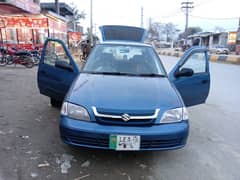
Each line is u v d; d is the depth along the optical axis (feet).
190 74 12.69
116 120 8.68
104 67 12.89
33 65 38.47
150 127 8.75
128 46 14.47
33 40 55.06
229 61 62.75
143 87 10.38
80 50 65.82
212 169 9.46
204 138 12.48
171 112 9.12
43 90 14.87
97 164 9.41
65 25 73.82
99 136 8.59
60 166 9.16
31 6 46.37
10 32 50.75
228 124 14.75
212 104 19.36
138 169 9.22
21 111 15.35
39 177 8.43
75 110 9.03
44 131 12.31
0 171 8.66
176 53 95.25
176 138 8.97
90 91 9.72
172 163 9.78
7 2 35.47
